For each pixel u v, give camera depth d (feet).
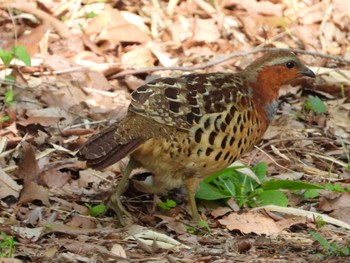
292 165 40.14
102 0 51.85
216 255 30.68
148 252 30.71
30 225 32.45
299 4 55.77
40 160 37.37
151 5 52.75
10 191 34.50
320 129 43.91
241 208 35.47
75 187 36.09
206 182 35.83
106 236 31.68
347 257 30.68
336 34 53.93
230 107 33.35
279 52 35.99
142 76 47.01
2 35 48.14
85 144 31.35
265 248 31.68
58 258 29.55
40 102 42.45
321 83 48.06
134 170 37.11
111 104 43.70
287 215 34.76
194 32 51.37
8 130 39.37
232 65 49.47
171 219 33.58
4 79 42.83
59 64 45.93
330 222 34.24
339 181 38.96
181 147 32.58
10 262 28.55
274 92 35.76
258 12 54.65
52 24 49.01
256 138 35.06
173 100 32.45
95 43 49.11
